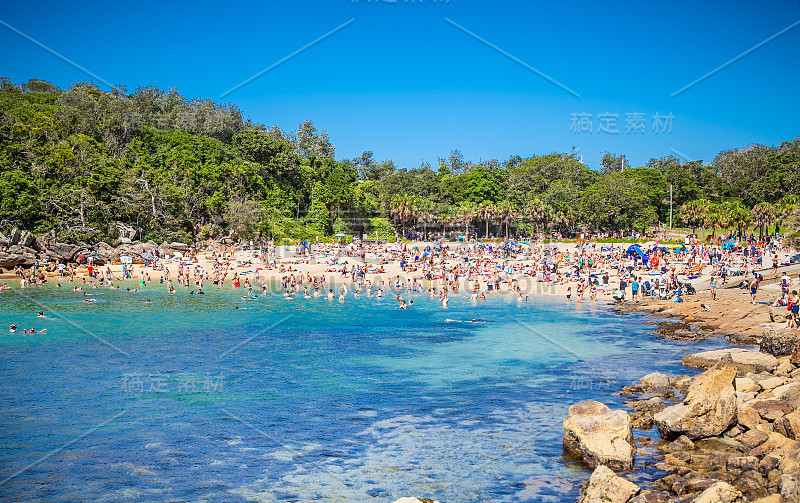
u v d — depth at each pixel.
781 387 22.88
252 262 83.38
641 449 20.41
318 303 58.38
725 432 20.80
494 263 83.38
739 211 108.44
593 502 15.75
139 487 19.00
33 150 89.06
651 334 41.81
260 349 38.28
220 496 18.36
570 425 20.84
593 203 140.88
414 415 25.53
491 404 26.77
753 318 43.12
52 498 18.28
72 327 44.59
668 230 139.50
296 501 17.95
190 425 24.44
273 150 133.38
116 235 86.00
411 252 99.31
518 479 19.03
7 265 70.12
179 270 72.88
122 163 99.50
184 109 150.75
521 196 159.00
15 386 29.58
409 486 18.80
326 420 25.02
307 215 130.00
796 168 149.00
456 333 43.50
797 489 14.48
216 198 103.81
